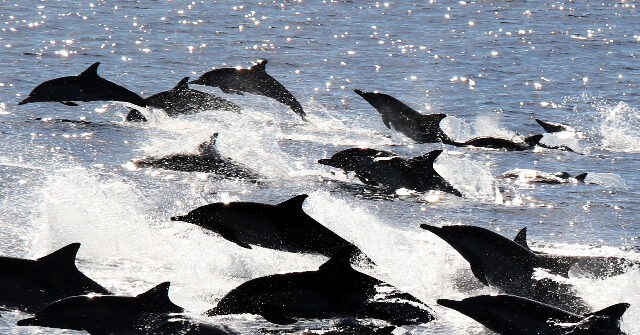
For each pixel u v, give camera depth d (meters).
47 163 62.28
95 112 80.50
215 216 44.81
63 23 133.00
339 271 38.38
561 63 116.38
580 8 172.62
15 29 124.81
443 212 56.16
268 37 130.75
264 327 37.34
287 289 37.91
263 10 158.00
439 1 178.88
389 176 62.00
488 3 178.25
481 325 38.22
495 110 89.88
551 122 82.25
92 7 151.38
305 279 38.16
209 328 34.53
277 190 59.53
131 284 41.38
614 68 113.75
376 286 38.59
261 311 37.66
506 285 42.59
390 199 59.06
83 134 71.94
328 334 36.06
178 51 116.56
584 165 69.94
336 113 86.75
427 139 77.62
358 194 59.75
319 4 169.12
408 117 78.75
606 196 60.09
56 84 76.00
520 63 115.94
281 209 44.66
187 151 66.88
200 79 85.44
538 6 175.00
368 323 37.59
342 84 100.69
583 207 57.41
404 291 38.88
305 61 113.50
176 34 129.38
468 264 45.84
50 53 109.12
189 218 45.16
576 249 48.34
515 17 159.50
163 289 36.25
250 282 38.19
